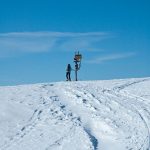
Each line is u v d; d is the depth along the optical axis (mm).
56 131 21234
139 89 32188
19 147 19141
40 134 20781
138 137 20750
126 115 24312
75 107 25562
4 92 29312
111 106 26062
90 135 21031
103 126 22469
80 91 29516
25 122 22516
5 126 21859
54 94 28531
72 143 19641
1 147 19109
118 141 20391
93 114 24266
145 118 23828
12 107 24844
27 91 29609
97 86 32625
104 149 19344
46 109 24672
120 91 31016
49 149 18859
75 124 22344
